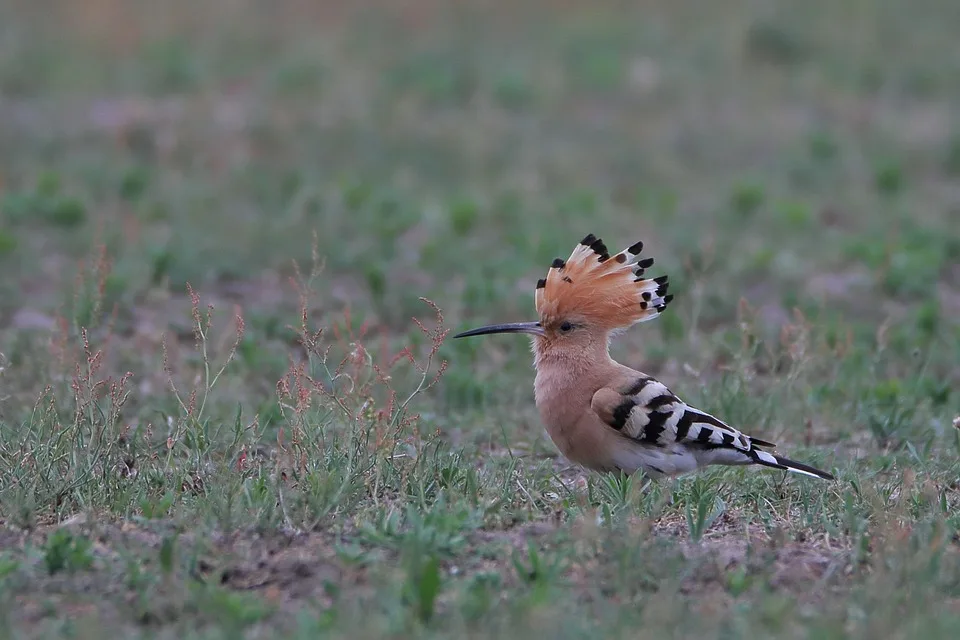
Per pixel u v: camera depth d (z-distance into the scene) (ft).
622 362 43.78
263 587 24.85
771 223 62.23
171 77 87.15
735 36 97.45
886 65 93.20
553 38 100.78
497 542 26.89
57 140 73.56
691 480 31.60
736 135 78.43
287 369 39.50
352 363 34.35
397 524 27.27
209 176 68.49
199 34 99.96
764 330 46.01
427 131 77.46
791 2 109.29
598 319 30.96
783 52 95.71
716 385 39.27
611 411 30.09
